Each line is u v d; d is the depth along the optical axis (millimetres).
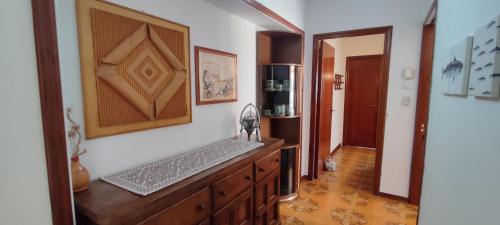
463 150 1055
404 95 2551
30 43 733
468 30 1061
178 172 1288
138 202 976
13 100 716
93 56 1147
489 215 801
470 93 984
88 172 1138
